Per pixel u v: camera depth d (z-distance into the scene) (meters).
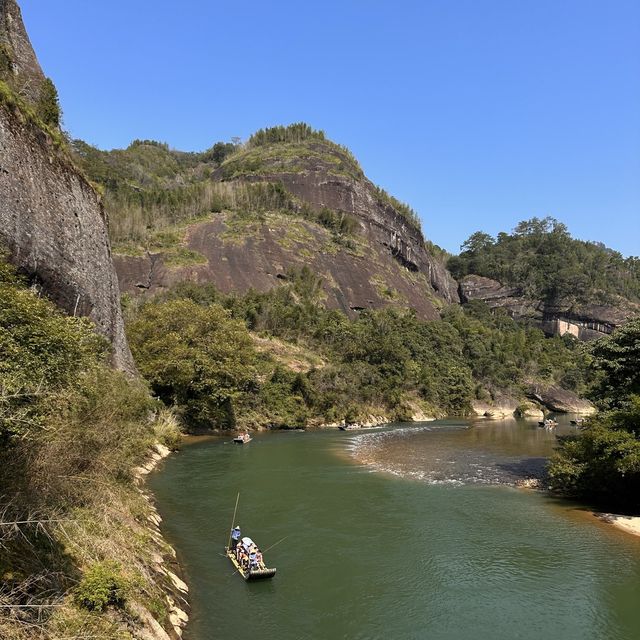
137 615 9.29
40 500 9.86
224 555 15.58
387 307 113.88
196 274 88.62
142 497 17.92
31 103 28.73
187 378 42.19
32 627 7.38
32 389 8.21
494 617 12.46
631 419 23.38
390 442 42.84
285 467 29.70
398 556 16.14
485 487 25.88
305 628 11.63
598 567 15.52
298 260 108.69
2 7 34.56
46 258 23.45
